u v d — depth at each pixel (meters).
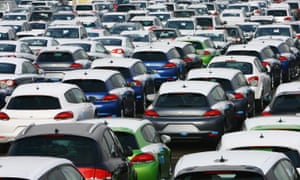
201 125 25.97
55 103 25.38
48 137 15.77
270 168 12.99
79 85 30.30
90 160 15.48
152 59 40.66
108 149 16.27
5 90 32.91
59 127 16.30
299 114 24.88
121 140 18.81
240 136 16.83
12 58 35.00
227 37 59.34
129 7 86.50
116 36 52.91
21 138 15.79
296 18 91.06
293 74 48.69
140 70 36.34
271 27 59.62
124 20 74.31
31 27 65.44
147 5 97.62
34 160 12.98
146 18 70.94
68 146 15.64
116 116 30.48
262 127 19.84
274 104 25.39
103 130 16.52
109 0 103.38
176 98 26.45
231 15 79.12
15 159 13.05
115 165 16.03
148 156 18.66
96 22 66.38
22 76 34.06
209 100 26.42
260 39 51.94
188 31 65.81
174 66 40.53
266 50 42.94
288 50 48.62
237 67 35.97
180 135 26.08
